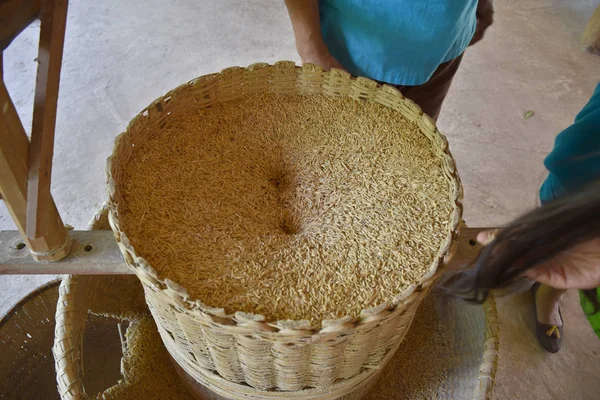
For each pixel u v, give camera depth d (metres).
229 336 0.65
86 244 0.75
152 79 2.16
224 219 0.75
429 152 0.86
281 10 2.51
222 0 2.52
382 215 0.76
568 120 2.18
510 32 2.53
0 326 1.12
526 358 1.53
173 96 0.85
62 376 0.84
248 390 0.81
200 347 0.74
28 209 0.66
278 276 0.68
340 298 0.66
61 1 0.62
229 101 0.94
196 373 0.85
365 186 0.81
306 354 0.68
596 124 0.97
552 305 1.48
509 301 1.61
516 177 1.96
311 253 0.71
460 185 0.77
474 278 0.74
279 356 0.68
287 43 2.36
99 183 1.82
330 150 0.87
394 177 0.82
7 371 1.14
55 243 0.72
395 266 0.70
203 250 0.70
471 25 1.19
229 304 0.65
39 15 0.62
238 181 0.81
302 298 0.66
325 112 0.93
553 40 2.51
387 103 0.93
